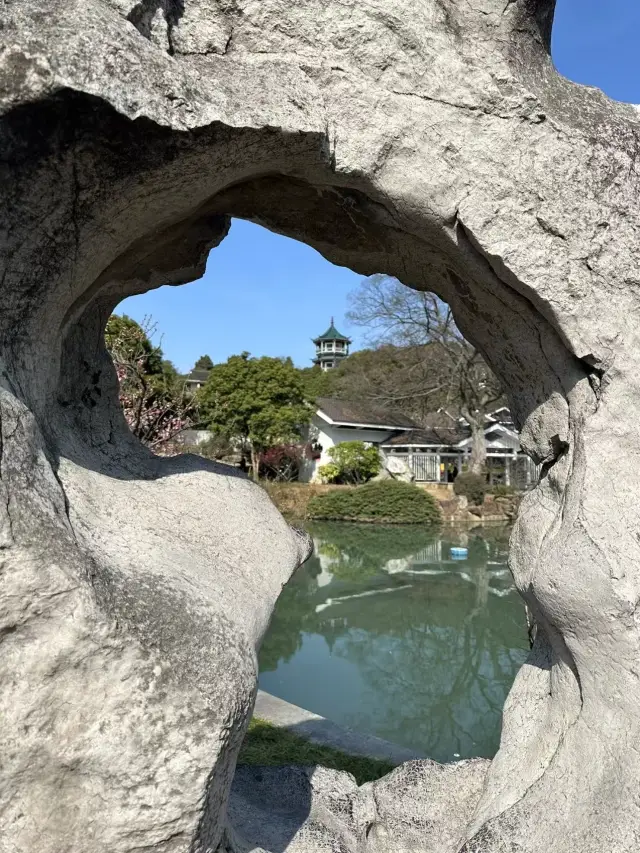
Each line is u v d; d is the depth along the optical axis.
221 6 1.62
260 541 1.91
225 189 1.90
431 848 2.14
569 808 1.74
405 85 1.71
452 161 1.74
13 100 1.21
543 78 1.84
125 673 1.27
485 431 18.38
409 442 20.41
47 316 1.56
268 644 5.72
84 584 1.25
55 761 1.26
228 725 1.34
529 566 2.03
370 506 13.54
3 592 1.20
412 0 1.70
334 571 8.70
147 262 2.05
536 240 1.78
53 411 1.75
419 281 2.25
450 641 5.80
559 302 1.79
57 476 1.55
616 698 1.72
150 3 1.49
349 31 1.67
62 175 1.35
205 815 1.36
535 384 2.11
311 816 2.13
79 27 1.25
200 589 1.52
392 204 1.79
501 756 2.14
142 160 1.39
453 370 15.71
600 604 1.71
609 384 1.83
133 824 1.29
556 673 2.02
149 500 1.79
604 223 1.80
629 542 1.75
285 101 1.51
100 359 2.09
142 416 5.44
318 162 1.66
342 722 4.14
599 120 1.83
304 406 18.97
